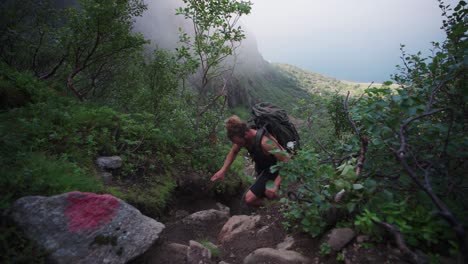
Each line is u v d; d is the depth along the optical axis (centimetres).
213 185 487
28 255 201
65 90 610
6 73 454
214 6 553
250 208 502
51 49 630
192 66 592
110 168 374
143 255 248
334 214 264
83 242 223
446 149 241
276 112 326
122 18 595
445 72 258
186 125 577
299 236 286
